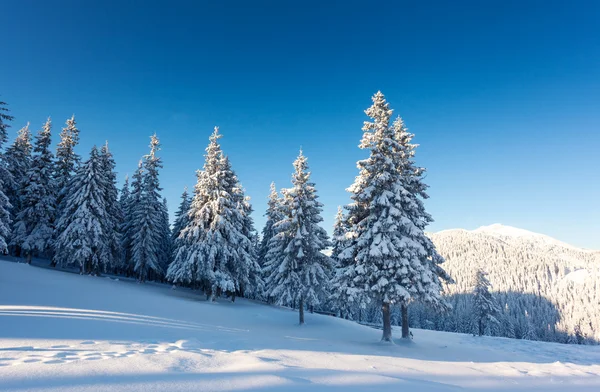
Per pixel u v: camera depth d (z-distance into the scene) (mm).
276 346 11391
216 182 32406
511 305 130750
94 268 35000
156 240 40750
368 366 9492
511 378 10859
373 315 78875
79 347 7988
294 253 27766
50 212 35438
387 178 19812
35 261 40281
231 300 37156
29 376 5246
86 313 14805
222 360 7793
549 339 105375
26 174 35438
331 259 28531
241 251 33344
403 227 19859
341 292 19859
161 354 7801
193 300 30328
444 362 13484
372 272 18859
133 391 4988
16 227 34062
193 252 30906
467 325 84000
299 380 6602
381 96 21781
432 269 21094
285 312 34375
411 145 22953
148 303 23438
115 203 38625
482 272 52531
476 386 8805
